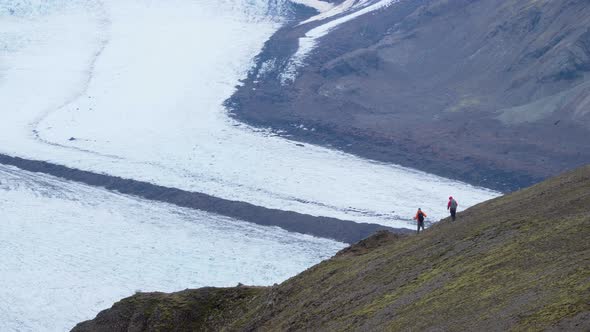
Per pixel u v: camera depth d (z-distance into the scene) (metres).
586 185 53.41
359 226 179.62
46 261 149.00
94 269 145.00
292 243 168.25
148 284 137.50
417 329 39.47
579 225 43.47
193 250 159.88
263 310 67.12
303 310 59.06
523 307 34.59
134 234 170.75
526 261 41.69
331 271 64.88
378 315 46.31
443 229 60.09
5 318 120.94
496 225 52.47
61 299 129.38
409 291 47.91
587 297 31.94
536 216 50.19
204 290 77.75
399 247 61.53
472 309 38.09
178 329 73.69
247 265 150.12
